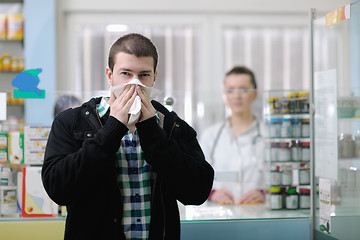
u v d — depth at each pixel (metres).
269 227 3.04
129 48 1.95
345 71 6.55
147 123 1.93
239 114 4.36
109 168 1.97
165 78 6.77
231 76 4.58
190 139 2.19
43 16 6.22
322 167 2.88
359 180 2.50
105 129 1.89
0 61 6.07
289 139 3.26
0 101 3.05
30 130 3.00
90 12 6.65
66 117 2.06
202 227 3.01
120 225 1.97
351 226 2.54
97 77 6.69
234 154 4.29
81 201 1.97
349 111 2.62
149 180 2.06
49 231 2.89
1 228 2.87
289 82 6.89
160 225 2.03
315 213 2.98
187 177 1.98
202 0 6.64
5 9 6.37
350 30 6.43
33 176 2.96
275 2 6.71
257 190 3.61
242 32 6.83
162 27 6.77
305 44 6.90
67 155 1.95
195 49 6.80
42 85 6.21
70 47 6.66
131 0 6.57
